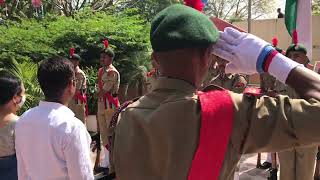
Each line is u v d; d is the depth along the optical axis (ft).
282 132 3.92
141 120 4.23
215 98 4.03
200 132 3.95
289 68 4.06
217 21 4.60
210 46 4.14
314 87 3.95
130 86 30.12
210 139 3.94
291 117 3.89
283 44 61.41
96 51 30.73
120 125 4.41
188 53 4.08
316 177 17.75
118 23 32.99
